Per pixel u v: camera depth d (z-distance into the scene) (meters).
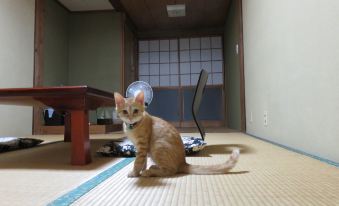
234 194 0.96
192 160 1.67
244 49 3.92
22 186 1.12
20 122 3.83
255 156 1.76
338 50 1.38
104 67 5.46
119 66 5.43
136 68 6.60
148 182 1.15
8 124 3.56
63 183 1.17
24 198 0.96
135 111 1.28
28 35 4.05
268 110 2.71
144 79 6.68
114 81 5.43
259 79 3.04
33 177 1.29
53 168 1.50
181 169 1.31
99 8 5.38
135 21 6.07
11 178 1.27
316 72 1.64
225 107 6.36
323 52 1.54
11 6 3.67
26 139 2.52
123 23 5.46
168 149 1.27
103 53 5.47
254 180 1.16
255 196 0.94
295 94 1.98
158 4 5.20
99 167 1.52
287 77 2.13
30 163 1.67
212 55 6.55
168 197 0.94
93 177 1.26
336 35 1.39
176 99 6.57
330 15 1.44
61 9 5.19
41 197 0.97
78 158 1.60
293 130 2.04
